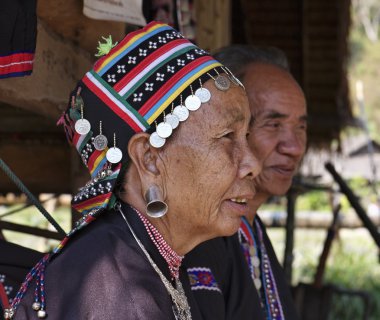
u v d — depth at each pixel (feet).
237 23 22.31
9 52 5.57
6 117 10.36
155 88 5.24
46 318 4.97
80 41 7.50
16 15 5.57
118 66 5.30
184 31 9.57
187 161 5.24
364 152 43.01
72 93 5.43
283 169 8.30
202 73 5.29
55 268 5.11
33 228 8.58
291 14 21.26
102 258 5.07
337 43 22.02
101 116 5.28
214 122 5.25
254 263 8.16
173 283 5.59
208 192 5.28
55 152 10.59
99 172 5.32
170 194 5.30
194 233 5.44
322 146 27.02
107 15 6.89
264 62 8.46
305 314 14.75
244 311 7.22
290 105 8.24
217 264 7.04
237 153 5.37
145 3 8.77
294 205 16.14
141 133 5.20
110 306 4.93
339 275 29.91
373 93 95.45
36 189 10.90
